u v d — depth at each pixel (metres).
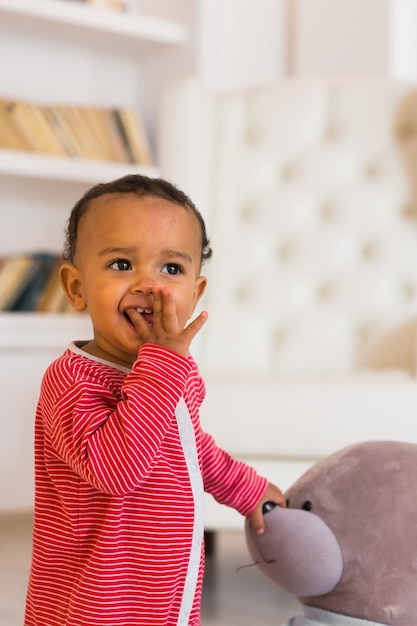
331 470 1.50
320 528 1.44
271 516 1.44
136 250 1.23
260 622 1.84
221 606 1.95
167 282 1.24
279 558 1.43
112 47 3.56
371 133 2.73
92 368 1.23
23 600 1.98
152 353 1.18
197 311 2.63
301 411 1.96
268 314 2.68
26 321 2.95
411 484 1.45
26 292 3.14
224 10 3.61
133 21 3.37
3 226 3.38
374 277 2.65
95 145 3.29
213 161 2.76
